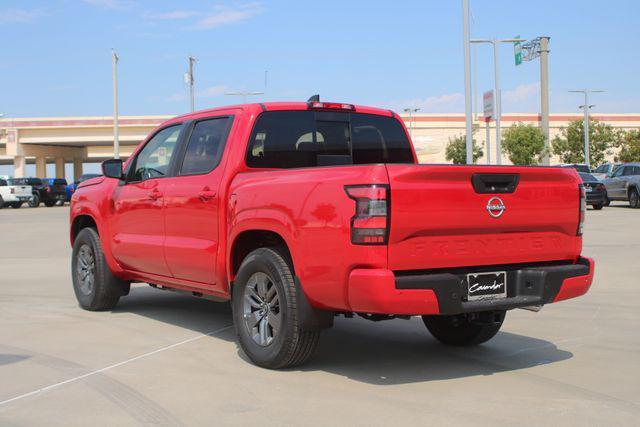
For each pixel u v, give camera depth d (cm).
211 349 607
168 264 663
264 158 604
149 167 712
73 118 7106
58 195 4525
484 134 6944
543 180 527
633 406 446
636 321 718
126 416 432
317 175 499
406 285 461
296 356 526
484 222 495
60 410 444
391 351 603
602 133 6531
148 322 730
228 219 582
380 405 451
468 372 532
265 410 442
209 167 622
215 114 640
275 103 618
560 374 524
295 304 514
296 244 505
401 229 463
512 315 759
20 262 1301
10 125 7131
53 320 741
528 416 427
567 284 530
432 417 427
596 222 2048
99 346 619
